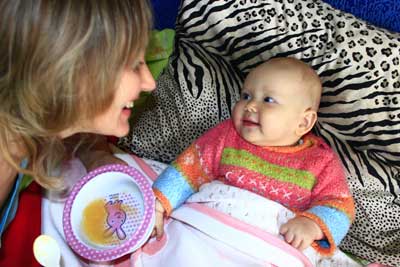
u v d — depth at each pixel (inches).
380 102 45.8
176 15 56.3
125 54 33.4
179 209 44.0
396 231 45.8
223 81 50.7
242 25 50.1
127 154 50.3
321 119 48.7
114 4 32.0
